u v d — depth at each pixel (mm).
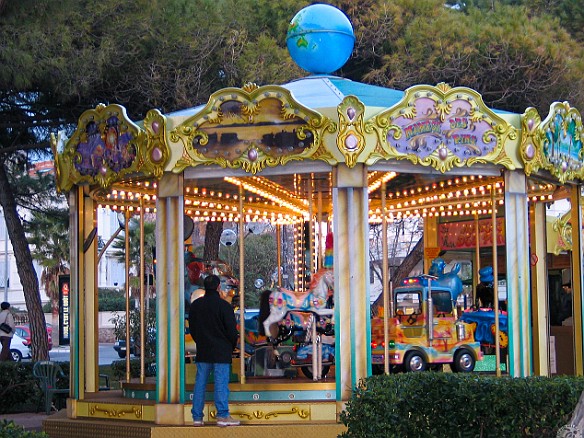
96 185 11547
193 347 11672
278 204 14352
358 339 9922
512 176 10688
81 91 16438
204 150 10219
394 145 10031
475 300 14258
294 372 11625
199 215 14586
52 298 44188
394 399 8242
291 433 9914
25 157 19516
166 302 10414
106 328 44781
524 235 10711
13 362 16562
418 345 11555
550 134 10930
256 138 10102
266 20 19734
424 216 15555
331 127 9914
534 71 18719
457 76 18797
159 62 16812
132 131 10578
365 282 9938
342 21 11695
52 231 27438
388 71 19453
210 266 12648
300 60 11781
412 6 19609
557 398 8023
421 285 12102
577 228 12531
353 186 10000
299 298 10828
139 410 10695
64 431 11117
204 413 10289
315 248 14555
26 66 15266
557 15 22141
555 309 19641
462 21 19547
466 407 8258
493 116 10398
